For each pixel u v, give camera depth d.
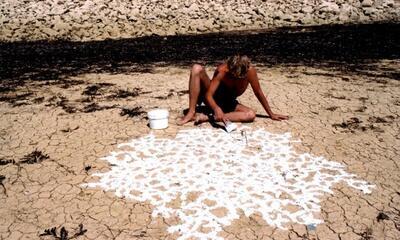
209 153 4.71
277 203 3.82
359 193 3.99
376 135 5.29
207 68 9.02
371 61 9.62
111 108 6.29
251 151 4.77
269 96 6.85
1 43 13.76
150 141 5.03
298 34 13.80
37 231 3.48
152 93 7.09
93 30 15.14
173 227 3.50
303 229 3.49
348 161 4.61
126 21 15.93
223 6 17.20
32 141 5.15
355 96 6.86
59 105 6.50
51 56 11.23
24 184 4.17
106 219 3.62
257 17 16.28
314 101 6.59
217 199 3.87
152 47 12.32
